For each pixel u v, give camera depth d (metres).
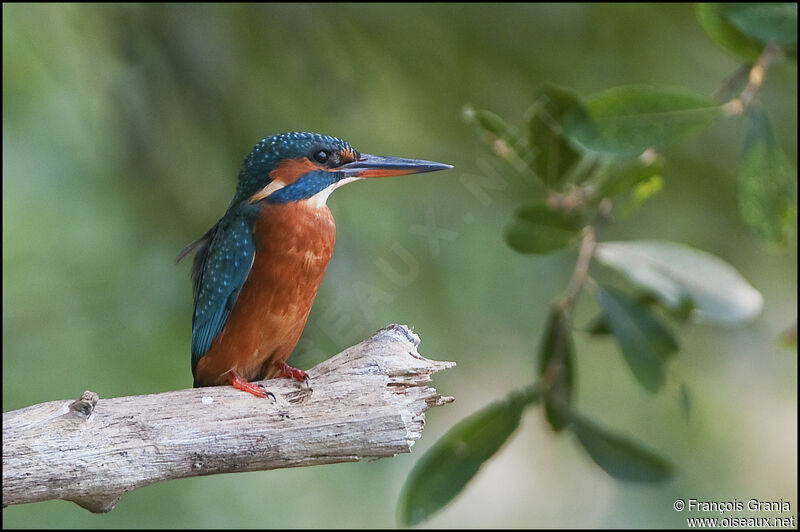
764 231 7.73
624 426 12.91
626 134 7.40
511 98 10.94
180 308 11.61
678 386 8.07
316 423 6.41
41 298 12.09
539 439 15.42
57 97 12.69
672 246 7.94
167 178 10.80
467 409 12.10
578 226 7.83
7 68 12.51
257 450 6.38
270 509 12.39
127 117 10.59
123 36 10.64
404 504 7.68
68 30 11.39
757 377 11.97
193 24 10.52
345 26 10.94
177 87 10.58
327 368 6.57
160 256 11.43
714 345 11.73
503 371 11.85
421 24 10.81
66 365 11.68
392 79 11.20
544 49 10.62
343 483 12.68
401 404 6.48
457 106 11.06
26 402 11.34
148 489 11.88
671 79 10.60
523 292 11.55
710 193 10.57
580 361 13.23
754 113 7.54
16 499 6.03
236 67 10.73
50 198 12.45
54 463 6.06
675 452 12.88
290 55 10.91
